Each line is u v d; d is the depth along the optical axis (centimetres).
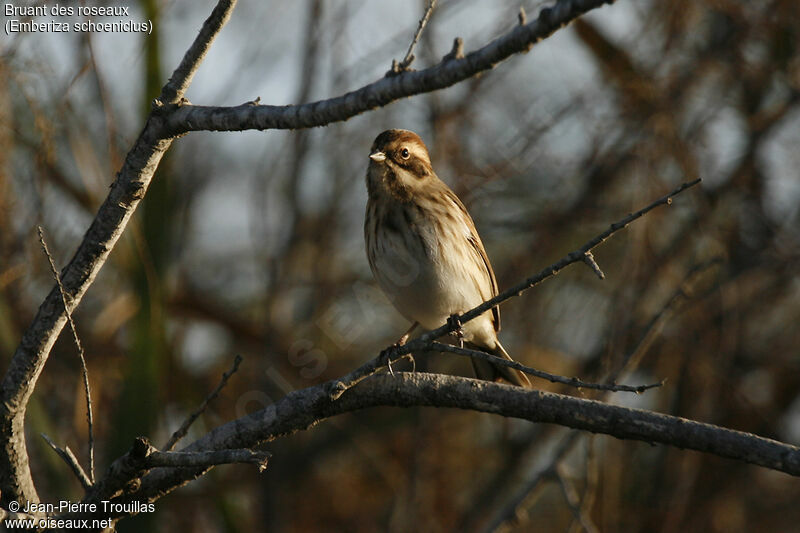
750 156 1414
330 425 1416
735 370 1417
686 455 1348
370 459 1401
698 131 1385
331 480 1427
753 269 1409
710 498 1351
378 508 1420
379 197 961
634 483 1427
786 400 1464
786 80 1385
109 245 649
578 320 1432
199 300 1410
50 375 1195
